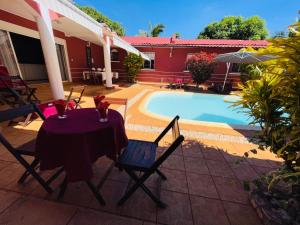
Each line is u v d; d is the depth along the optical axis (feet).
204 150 11.14
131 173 6.28
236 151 11.20
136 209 6.24
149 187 7.48
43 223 5.48
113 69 51.13
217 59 33.50
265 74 6.38
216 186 7.74
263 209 6.04
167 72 48.93
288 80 4.83
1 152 9.41
